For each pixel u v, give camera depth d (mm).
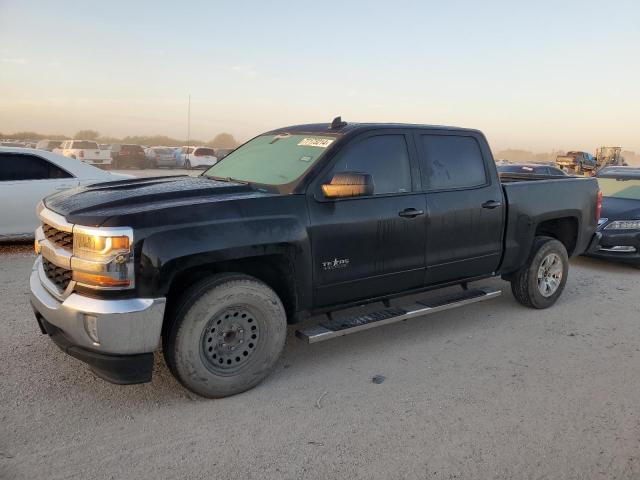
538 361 4496
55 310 3342
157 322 3268
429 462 2996
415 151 4605
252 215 3633
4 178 7645
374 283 4367
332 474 2865
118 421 3328
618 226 8078
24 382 3783
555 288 5996
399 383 3998
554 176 6676
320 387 3900
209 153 36469
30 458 2910
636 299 6578
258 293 3658
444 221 4719
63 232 3455
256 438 3191
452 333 5137
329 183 3992
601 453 3131
